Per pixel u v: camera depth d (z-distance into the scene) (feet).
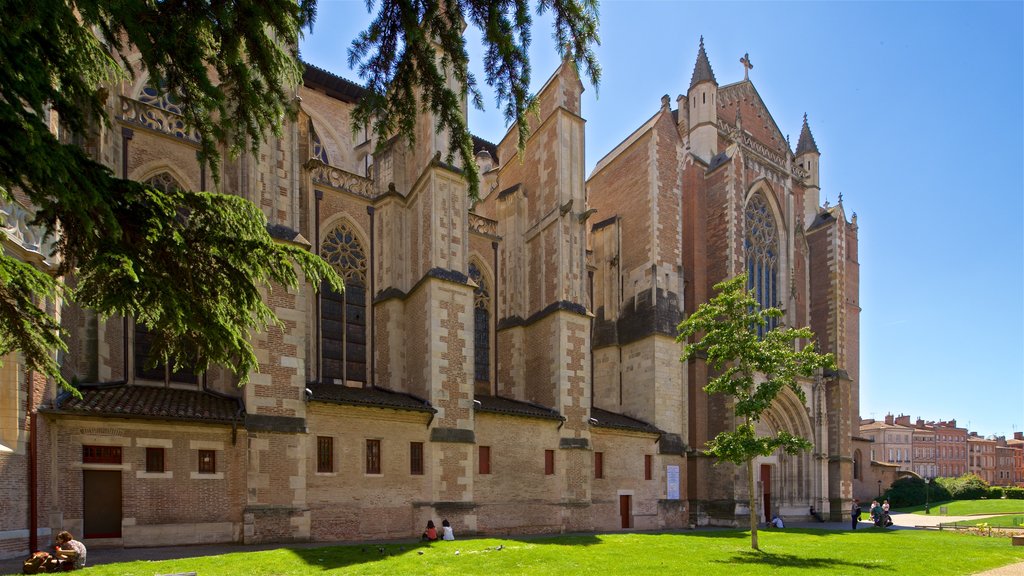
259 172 71.05
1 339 30.17
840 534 102.06
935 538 98.53
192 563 49.52
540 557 59.62
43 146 22.16
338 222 90.84
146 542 59.52
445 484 80.48
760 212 151.84
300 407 69.67
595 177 139.44
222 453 65.16
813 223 167.63
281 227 72.18
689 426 122.01
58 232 30.83
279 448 67.46
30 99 22.57
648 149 124.26
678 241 124.88
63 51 24.95
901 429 413.39
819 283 162.81
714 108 143.43
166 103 86.22
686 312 131.34
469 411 84.64
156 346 32.45
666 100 128.67
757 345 75.15
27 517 51.26
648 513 107.76
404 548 62.39
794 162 170.50
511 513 88.12
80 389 61.57
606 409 120.37
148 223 27.35
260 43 29.66
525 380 106.22
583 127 111.14
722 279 131.03
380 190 96.68
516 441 90.89
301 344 70.90
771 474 135.64
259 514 65.05
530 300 108.99
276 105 32.91
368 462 75.56
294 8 28.60
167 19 26.58
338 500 72.18
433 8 30.27
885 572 58.90
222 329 29.81
